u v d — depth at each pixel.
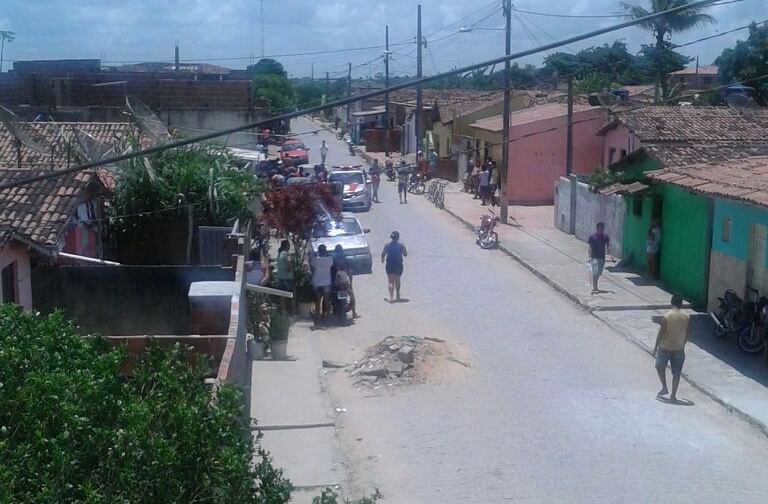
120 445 4.90
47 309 14.29
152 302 14.36
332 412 14.17
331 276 20.56
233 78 45.91
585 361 17.11
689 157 23.77
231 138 40.66
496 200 40.56
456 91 70.06
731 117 28.06
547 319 20.62
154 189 21.64
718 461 12.10
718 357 16.94
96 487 4.82
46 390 5.02
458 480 11.58
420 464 12.16
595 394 15.09
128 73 43.19
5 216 15.18
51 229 14.84
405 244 31.25
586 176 31.73
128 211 21.64
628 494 11.02
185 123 40.94
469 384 15.73
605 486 11.28
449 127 54.69
